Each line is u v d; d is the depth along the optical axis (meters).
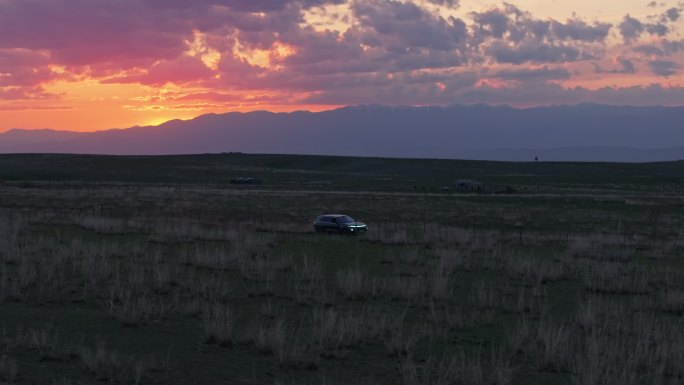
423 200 86.19
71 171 173.12
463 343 13.53
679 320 16.44
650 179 167.25
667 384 10.92
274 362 11.66
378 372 11.24
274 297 18.34
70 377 10.12
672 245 36.47
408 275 23.12
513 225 55.31
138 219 44.06
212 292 17.95
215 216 56.47
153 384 10.07
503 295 19.66
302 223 51.62
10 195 78.25
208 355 11.99
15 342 11.91
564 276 23.45
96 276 19.39
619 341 13.55
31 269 19.59
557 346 12.46
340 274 21.48
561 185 146.62
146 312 15.23
